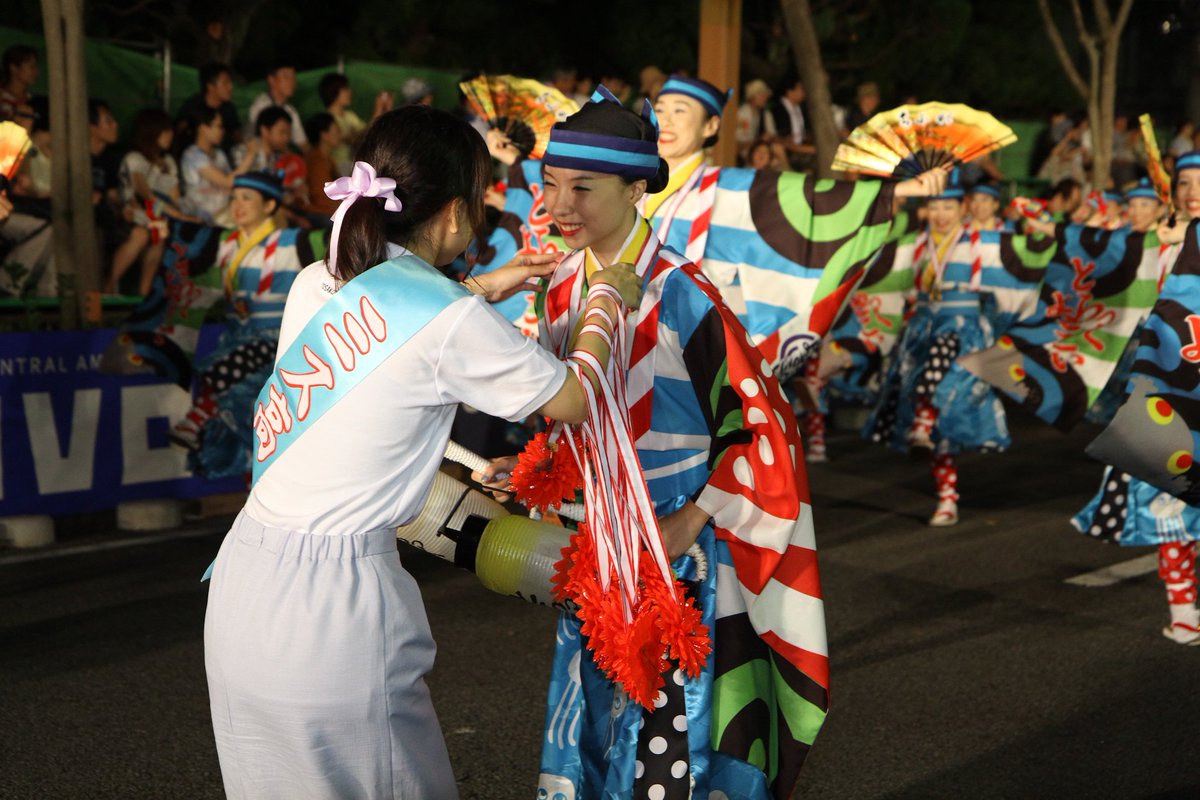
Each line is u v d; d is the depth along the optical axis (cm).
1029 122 1612
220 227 629
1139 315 556
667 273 247
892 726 400
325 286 212
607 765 251
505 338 208
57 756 363
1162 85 2055
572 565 234
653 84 1066
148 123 860
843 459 834
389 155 213
